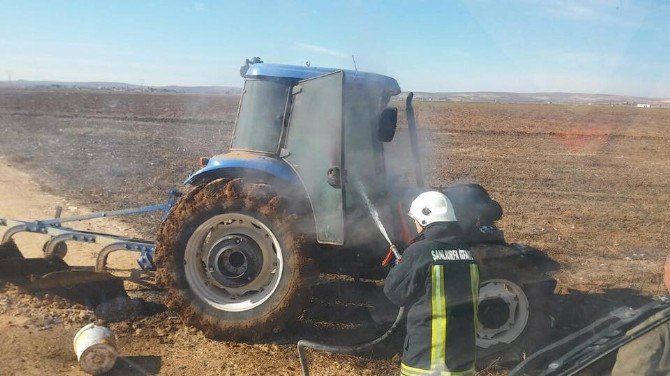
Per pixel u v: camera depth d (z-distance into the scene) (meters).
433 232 3.33
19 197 9.55
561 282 6.29
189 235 4.72
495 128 19.34
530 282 4.43
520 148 18.05
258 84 4.89
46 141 18.22
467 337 3.17
